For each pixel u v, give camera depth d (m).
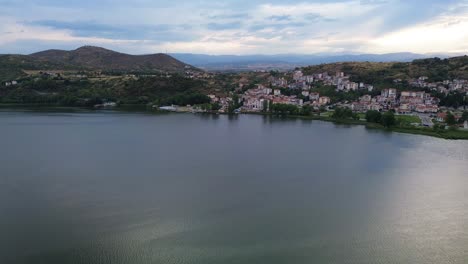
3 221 78.19
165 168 120.19
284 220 81.31
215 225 78.50
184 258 66.25
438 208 88.88
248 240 72.56
